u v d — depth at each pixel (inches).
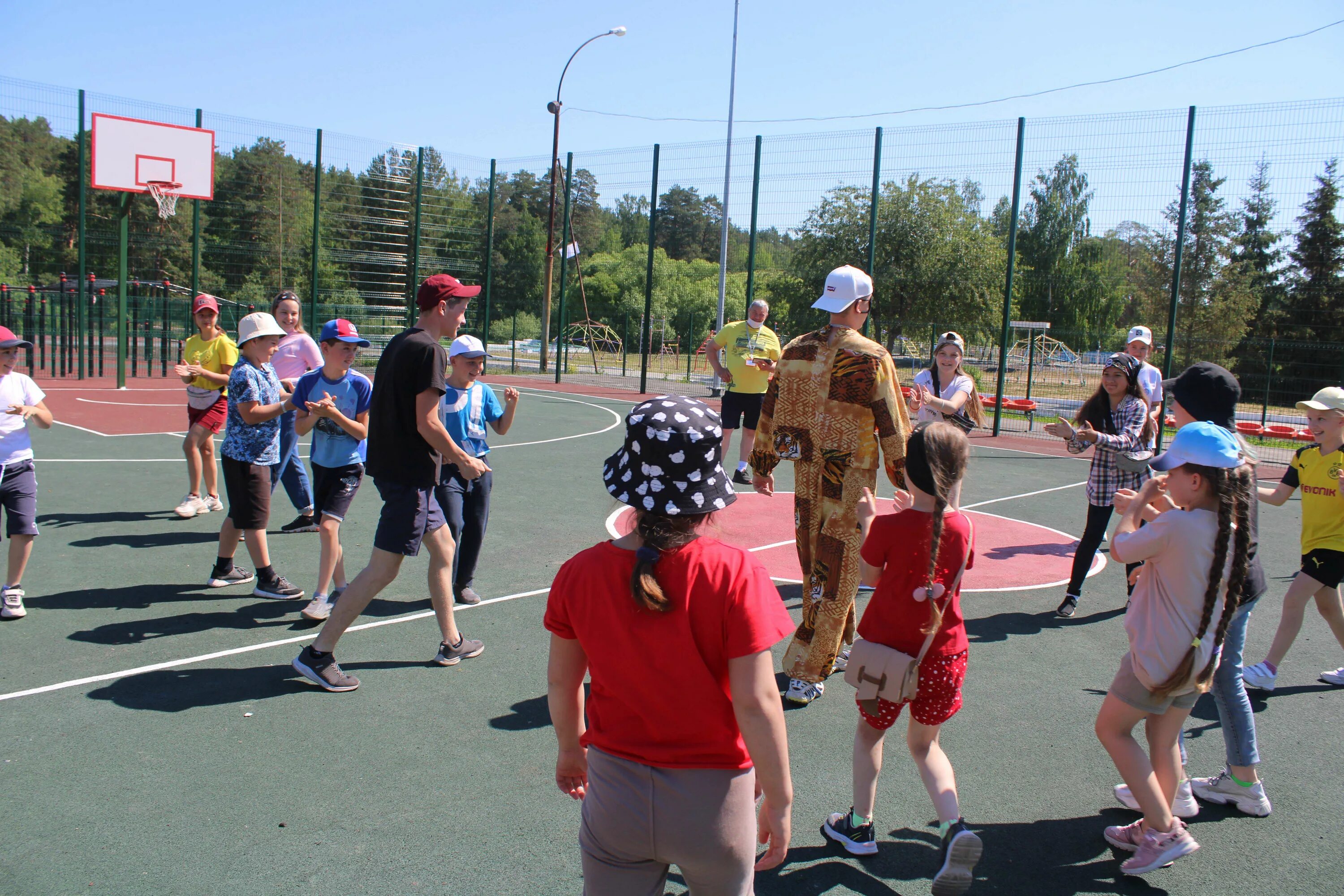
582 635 84.0
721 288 839.1
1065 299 1122.0
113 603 228.4
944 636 123.4
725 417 432.5
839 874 126.7
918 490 123.6
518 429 594.2
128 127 776.9
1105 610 250.8
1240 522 121.7
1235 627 142.8
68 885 116.9
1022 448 607.2
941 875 115.6
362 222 1088.8
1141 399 239.3
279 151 953.5
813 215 759.7
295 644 206.5
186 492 354.9
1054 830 139.9
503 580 259.9
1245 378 728.3
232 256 1123.9
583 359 1631.4
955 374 265.1
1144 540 124.6
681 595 80.0
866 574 128.3
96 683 181.3
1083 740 171.0
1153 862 125.3
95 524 302.0
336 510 221.1
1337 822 143.7
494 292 1239.5
